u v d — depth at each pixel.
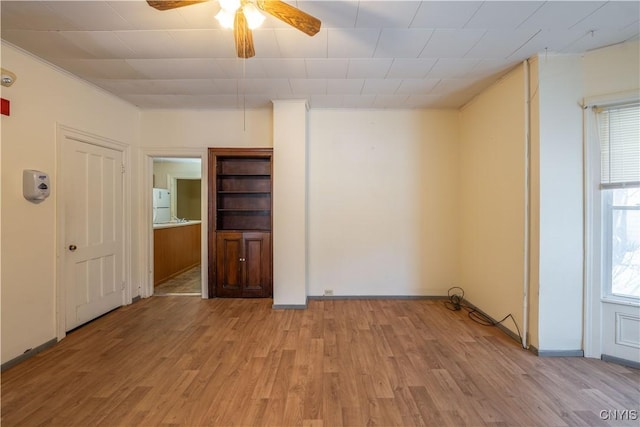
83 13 2.07
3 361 2.38
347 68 2.90
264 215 4.43
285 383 2.22
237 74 3.03
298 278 3.80
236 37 1.95
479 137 3.57
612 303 2.49
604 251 2.53
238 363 2.49
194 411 1.92
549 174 2.58
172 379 2.27
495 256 3.24
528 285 2.74
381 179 4.14
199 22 2.18
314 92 3.52
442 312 3.66
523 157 2.76
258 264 4.19
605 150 2.52
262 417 1.88
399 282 4.16
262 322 3.36
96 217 3.43
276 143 3.78
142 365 2.46
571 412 1.91
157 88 3.40
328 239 4.15
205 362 2.51
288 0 1.93
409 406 1.97
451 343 2.85
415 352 2.67
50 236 2.79
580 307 2.59
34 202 2.63
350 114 4.13
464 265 3.99
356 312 3.67
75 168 3.12
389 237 4.15
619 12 2.05
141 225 4.20
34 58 2.63
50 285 2.79
